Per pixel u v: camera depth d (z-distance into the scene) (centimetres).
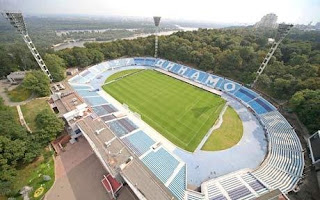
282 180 3753
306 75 6594
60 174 4053
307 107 5175
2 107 5322
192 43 10888
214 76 8456
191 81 8588
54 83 7694
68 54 9381
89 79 8606
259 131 5425
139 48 11356
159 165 4047
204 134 5247
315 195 3522
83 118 5109
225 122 5766
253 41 10819
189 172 4138
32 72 6919
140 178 3416
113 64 10356
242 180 3766
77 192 3706
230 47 9838
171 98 7094
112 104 6594
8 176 3647
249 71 8056
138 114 5931
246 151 4712
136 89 7744
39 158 4378
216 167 4269
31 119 5409
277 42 6581
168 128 5444
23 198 3578
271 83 6925
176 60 10688
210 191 3547
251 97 6869
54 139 4831
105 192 3722
